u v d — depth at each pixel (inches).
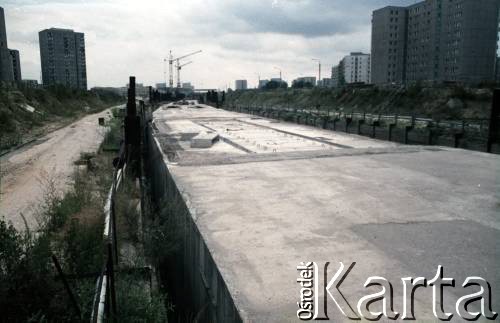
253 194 382.6
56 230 375.6
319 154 598.2
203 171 492.1
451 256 240.2
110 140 1412.4
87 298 245.9
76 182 596.4
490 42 4352.9
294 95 4165.8
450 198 362.0
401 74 5172.2
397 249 251.0
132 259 328.2
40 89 2728.8
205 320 267.1
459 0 4343.0
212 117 1691.7
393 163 527.8
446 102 2167.8
